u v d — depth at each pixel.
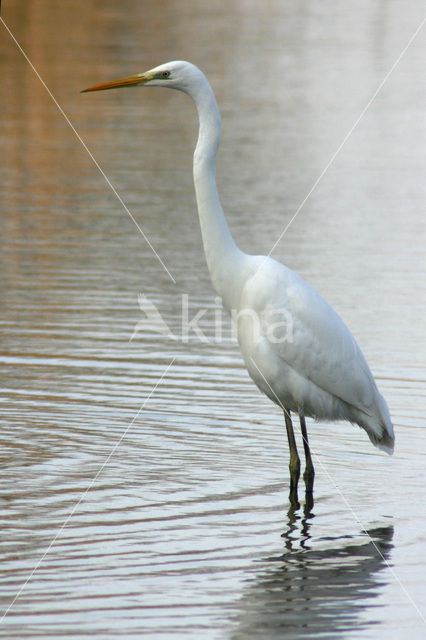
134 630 6.05
